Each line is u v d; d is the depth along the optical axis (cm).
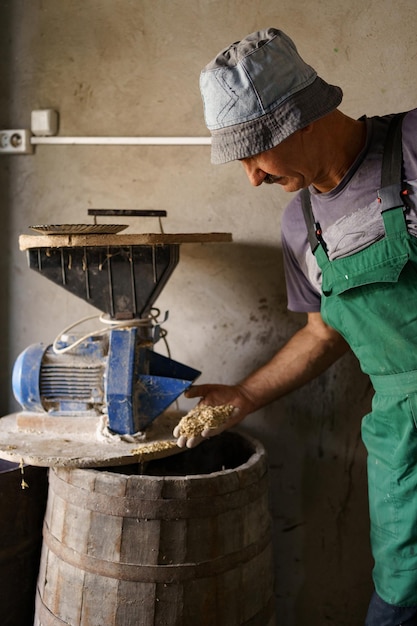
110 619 139
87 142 190
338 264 136
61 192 195
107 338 162
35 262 157
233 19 181
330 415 188
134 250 155
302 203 146
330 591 194
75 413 161
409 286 129
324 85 127
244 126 121
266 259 187
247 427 192
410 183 127
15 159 197
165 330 176
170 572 138
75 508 143
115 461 145
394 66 174
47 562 150
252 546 149
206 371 193
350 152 135
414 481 130
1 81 195
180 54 184
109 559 139
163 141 186
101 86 189
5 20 193
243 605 147
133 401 154
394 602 135
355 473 188
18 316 203
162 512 138
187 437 151
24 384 159
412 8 172
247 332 190
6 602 164
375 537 141
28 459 144
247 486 147
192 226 189
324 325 161
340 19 175
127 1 185
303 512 192
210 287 191
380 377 136
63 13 189
